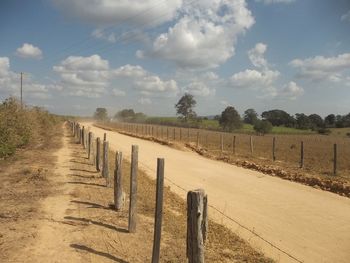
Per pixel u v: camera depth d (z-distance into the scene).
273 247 9.91
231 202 14.43
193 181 18.19
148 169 20.86
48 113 54.56
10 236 8.70
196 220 5.76
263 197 15.34
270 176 20.25
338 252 9.80
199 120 109.88
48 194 12.66
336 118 112.25
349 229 11.56
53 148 26.48
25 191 12.97
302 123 98.19
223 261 8.34
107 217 10.48
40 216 10.24
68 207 11.26
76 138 36.69
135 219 9.34
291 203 14.48
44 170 16.75
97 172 17.28
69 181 14.94
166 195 14.28
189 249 5.83
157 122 116.88
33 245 8.28
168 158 26.39
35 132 32.53
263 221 12.12
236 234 10.60
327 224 11.99
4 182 14.33
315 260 9.25
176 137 52.41
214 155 29.09
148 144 37.44
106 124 101.88
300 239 10.62
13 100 26.03
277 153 32.97
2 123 20.59
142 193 13.71
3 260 7.46
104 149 15.45
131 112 148.88
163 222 10.48
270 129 67.69
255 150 35.28
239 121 77.38
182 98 108.69
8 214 10.30
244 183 18.08
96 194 13.07
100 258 7.84
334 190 16.81
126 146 33.75
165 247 8.59
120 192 11.18
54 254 7.91
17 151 23.09
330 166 24.67
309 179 18.55
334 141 53.16
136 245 8.62
